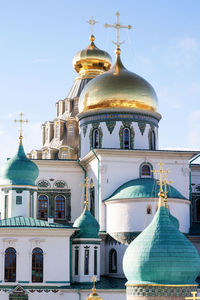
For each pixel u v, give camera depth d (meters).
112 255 60.78
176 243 42.16
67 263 54.84
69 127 83.12
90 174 67.50
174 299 41.53
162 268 41.50
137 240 43.16
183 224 61.03
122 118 67.06
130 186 61.69
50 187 69.44
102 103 67.44
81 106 70.00
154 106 68.75
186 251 42.00
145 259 41.81
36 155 84.00
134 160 64.44
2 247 54.03
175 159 65.56
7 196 60.38
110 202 61.34
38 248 54.56
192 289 42.19
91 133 68.25
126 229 59.53
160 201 44.47
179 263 41.53
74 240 56.56
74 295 53.72
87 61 86.56
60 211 69.38
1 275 53.66
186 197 65.19
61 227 54.94
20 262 54.00
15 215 59.62
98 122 67.81
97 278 56.69
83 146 69.56
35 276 54.09
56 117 88.50
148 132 67.81
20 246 54.28
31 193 60.97
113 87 67.38
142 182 62.25
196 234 62.00
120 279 58.59
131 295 42.69
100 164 63.56
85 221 56.94
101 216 62.53
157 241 42.22
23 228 53.94
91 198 66.44
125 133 67.12
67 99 86.12
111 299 53.94
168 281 41.81
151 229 43.19
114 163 63.84
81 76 87.38
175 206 60.44
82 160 68.56
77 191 69.88
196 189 72.12
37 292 53.84
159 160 65.00
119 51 70.88
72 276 56.06
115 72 69.06
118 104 67.06
